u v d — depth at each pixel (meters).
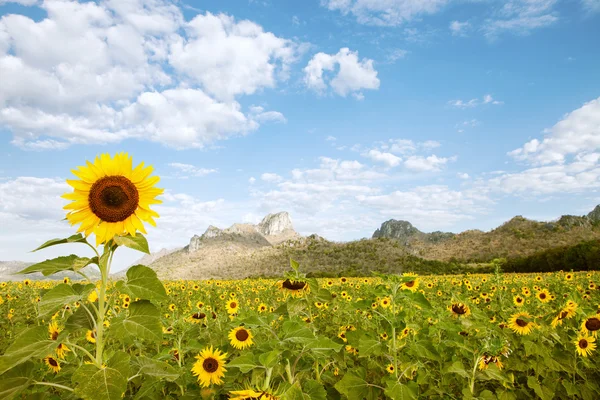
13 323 8.91
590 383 4.44
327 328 7.50
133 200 2.46
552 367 4.51
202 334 5.73
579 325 5.64
